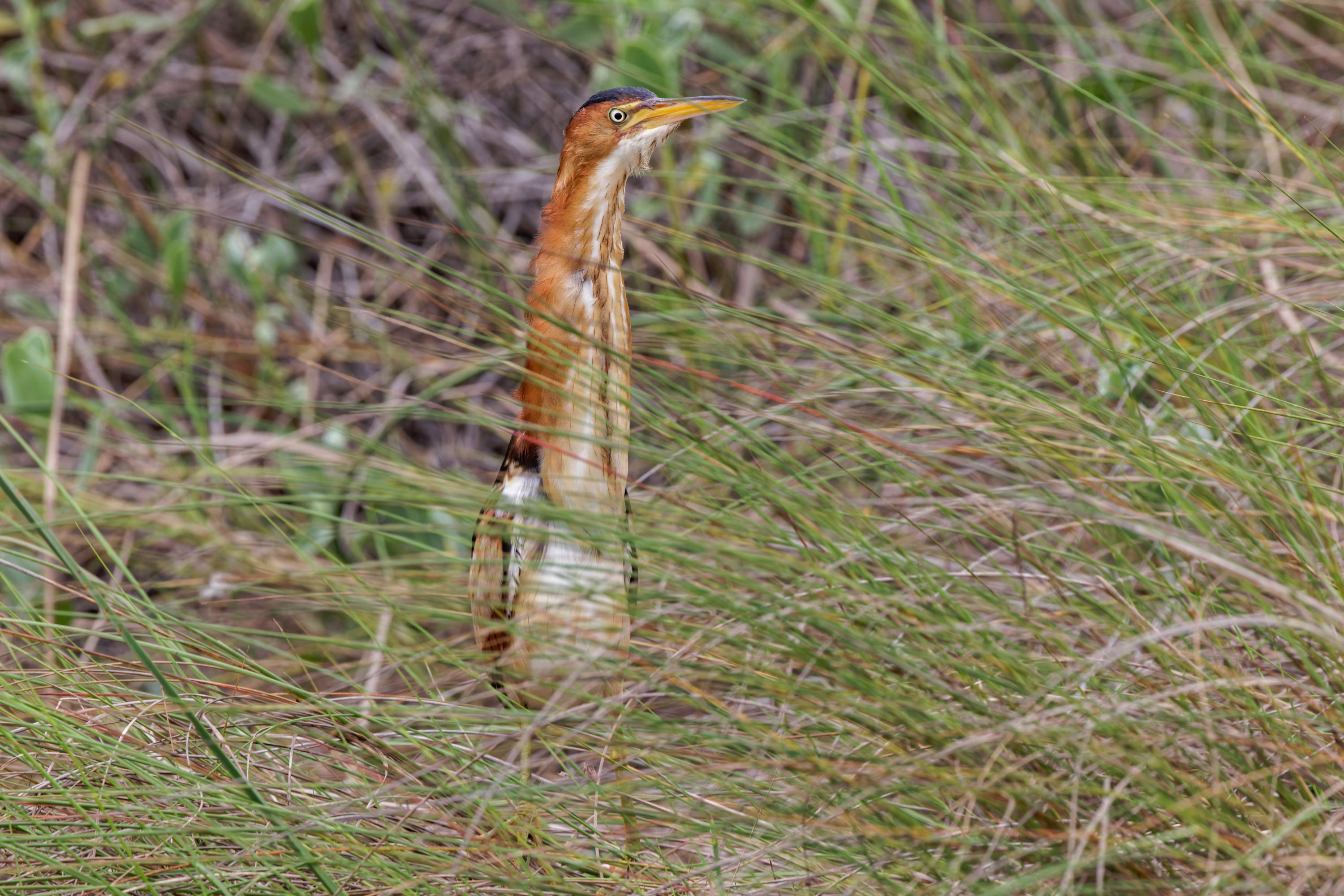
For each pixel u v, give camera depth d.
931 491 6.58
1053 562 6.33
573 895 5.13
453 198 10.49
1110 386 6.80
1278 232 7.20
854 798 4.79
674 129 6.75
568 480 6.50
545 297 6.62
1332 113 9.44
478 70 12.32
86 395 10.82
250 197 11.93
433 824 5.99
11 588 6.85
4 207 12.22
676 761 5.41
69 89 12.23
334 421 7.86
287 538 6.53
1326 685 5.07
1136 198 8.48
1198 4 10.53
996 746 4.83
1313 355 6.42
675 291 8.09
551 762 6.08
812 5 10.14
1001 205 8.90
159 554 9.70
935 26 9.72
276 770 5.95
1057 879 4.63
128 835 5.21
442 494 6.68
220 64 12.44
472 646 7.27
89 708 6.04
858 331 7.90
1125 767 4.67
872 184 10.42
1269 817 4.68
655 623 6.00
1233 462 5.82
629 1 10.41
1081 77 10.47
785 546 5.82
